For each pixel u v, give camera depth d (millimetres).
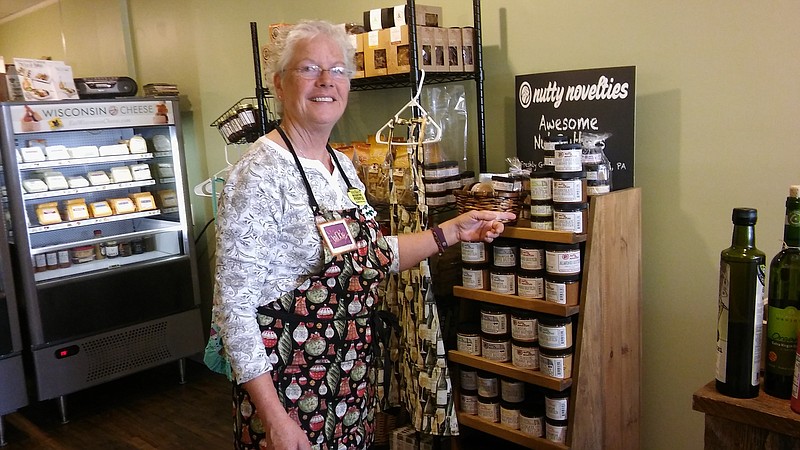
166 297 3871
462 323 2312
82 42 5230
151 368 3971
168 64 4316
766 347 1225
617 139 2074
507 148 2557
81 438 3287
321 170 1607
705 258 2080
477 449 2352
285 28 1578
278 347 1521
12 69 3635
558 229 1881
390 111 2994
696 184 2068
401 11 2393
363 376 1678
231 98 3861
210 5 3863
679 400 2207
